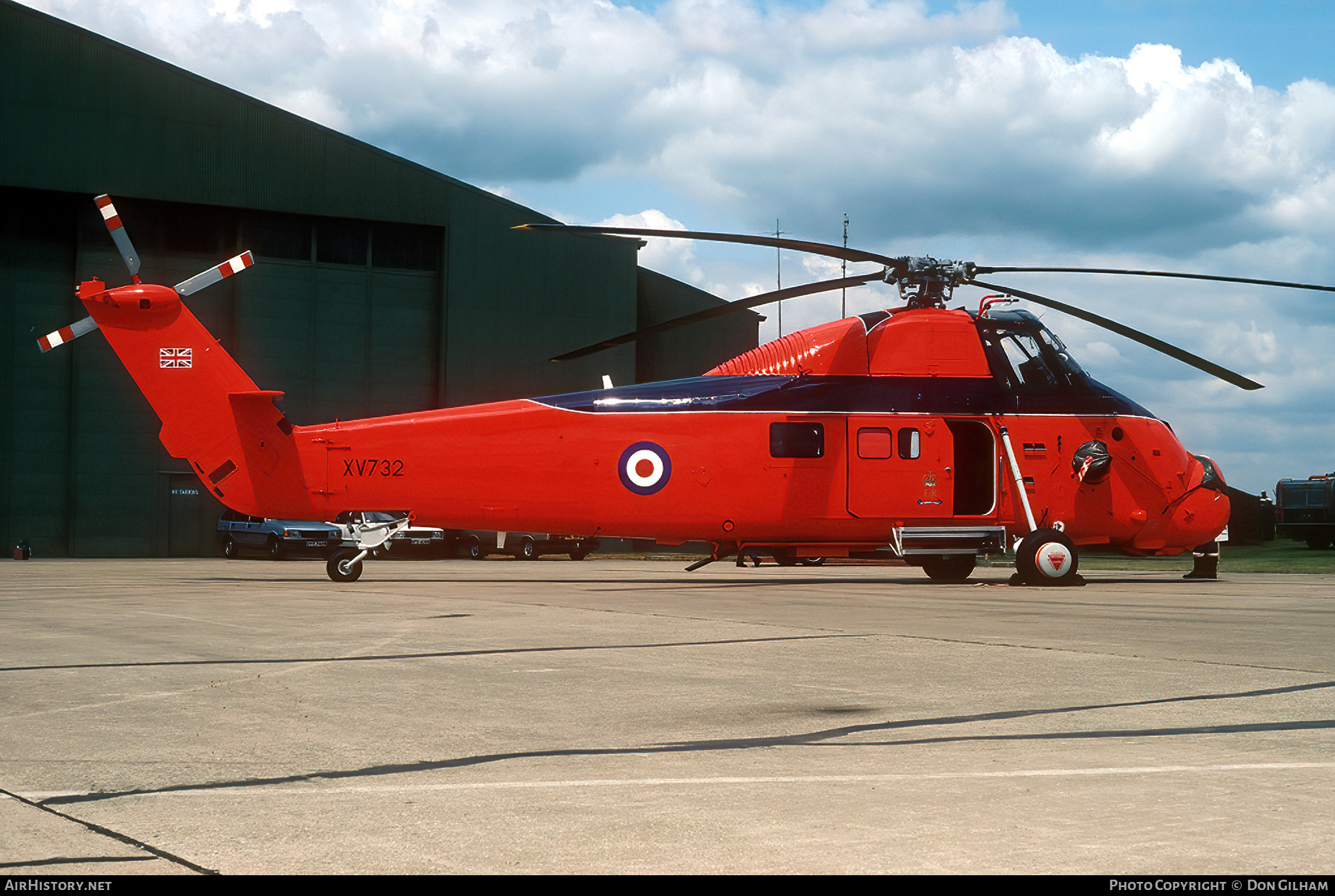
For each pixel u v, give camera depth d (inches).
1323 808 139.3
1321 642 328.5
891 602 490.9
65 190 1398.9
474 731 193.5
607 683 247.6
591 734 190.9
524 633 353.1
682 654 298.2
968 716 207.6
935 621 394.9
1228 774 158.7
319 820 135.7
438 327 1594.5
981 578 729.0
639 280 1815.9
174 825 133.4
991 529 634.2
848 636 340.5
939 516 633.0
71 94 1403.8
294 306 1526.8
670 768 164.9
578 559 1389.0
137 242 1456.7
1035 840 125.5
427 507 623.2
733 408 625.6
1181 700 224.2
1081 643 323.3
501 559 1402.6
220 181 1461.6
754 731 194.1
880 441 629.9
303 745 182.2
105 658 291.3
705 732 192.9
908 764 166.9
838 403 629.0
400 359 1574.8
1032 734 190.7
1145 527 653.9
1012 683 246.8
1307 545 1424.7
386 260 1576.0
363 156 1533.0
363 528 641.0
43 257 1432.1
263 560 1301.7
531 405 628.7
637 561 1307.8
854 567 1064.2
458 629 365.1
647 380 1808.6
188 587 609.9
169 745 182.1
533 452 617.9
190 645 319.6
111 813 138.9
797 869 115.3
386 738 187.6
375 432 621.6
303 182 1503.4
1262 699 225.8
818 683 247.1
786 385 629.9
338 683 247.9
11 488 1411.2
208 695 231.8
